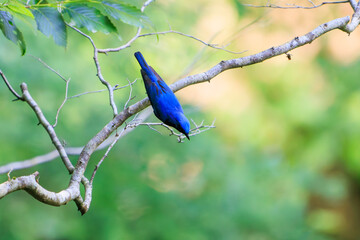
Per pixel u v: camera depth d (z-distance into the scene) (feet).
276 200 48.47
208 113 48.96
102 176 43.88
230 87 65.10
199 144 45.34
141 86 40.86
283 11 53.06
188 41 41.78
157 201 45.06
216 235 44.96
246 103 65.10
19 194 46.70
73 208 46.80
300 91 66.49
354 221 81.87
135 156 44.80
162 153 44.96
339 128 66.33
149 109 26.12
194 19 42.57
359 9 20.54
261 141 64.34
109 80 40.75
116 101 40.91
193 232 44.39
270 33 53.16
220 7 44.24
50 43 39.83
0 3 14.89
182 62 40.83
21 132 40.86
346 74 67.51
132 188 44.50
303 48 67.82
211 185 46.70
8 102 40.40
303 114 65.67
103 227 44.32
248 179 47.60
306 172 54.03
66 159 15.53
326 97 67.56
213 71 18.70
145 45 39.42
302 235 48.67
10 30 16.55
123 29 37.93
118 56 40.16
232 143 61.46
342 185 59.72
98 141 16.52
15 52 38.73
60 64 39.91
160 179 45.70
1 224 44.83
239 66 18.93
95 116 41.65
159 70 40.68
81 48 40.70
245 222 46.21
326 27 19.61
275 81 66.54
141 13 15.46
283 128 66.08
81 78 40.68
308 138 67.41
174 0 42.06
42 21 15.35
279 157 51.06
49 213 46.24
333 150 67.31
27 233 44.80
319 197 80.64
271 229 46.73
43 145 41.57
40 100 40.06
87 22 15.72
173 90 18.17
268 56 18.92
